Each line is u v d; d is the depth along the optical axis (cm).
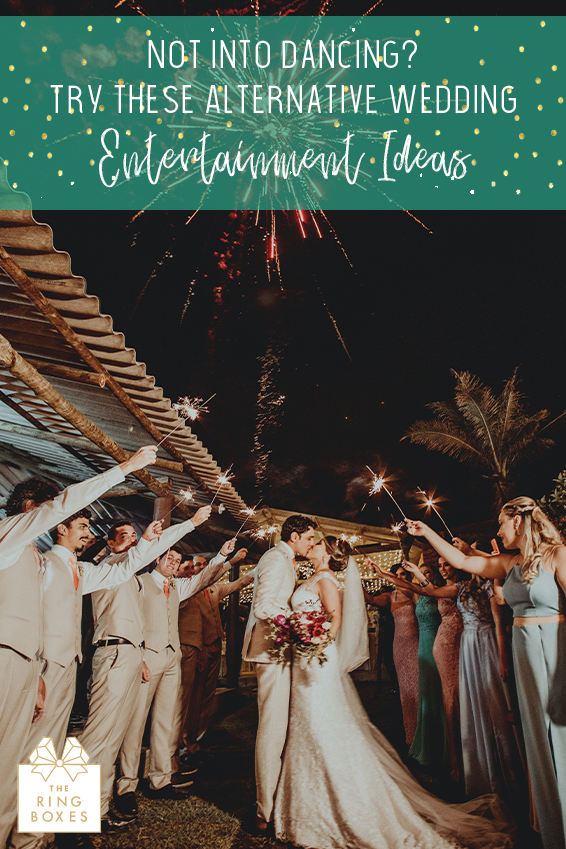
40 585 294
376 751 310
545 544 277
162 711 423
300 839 298
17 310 301
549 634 265
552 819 252
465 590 406
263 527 888
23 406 447
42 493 302
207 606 613
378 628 970
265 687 337
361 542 1016
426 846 276
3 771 261
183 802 382
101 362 347
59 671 313
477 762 376
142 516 748
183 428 453
